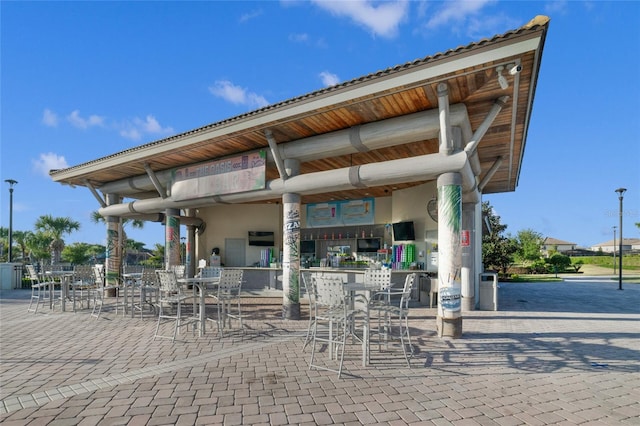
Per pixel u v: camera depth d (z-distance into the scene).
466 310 9.95
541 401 3.72
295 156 8.23
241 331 6.95
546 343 6.05
